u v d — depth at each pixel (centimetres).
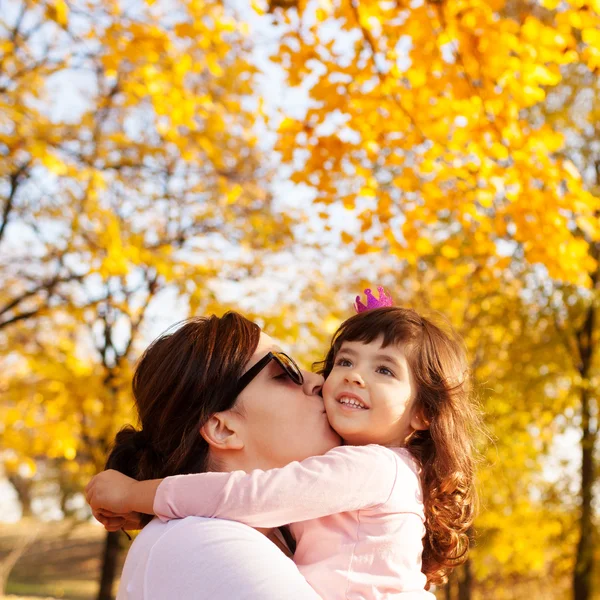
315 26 388
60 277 785
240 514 163
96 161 653
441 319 233
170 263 608
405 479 184
